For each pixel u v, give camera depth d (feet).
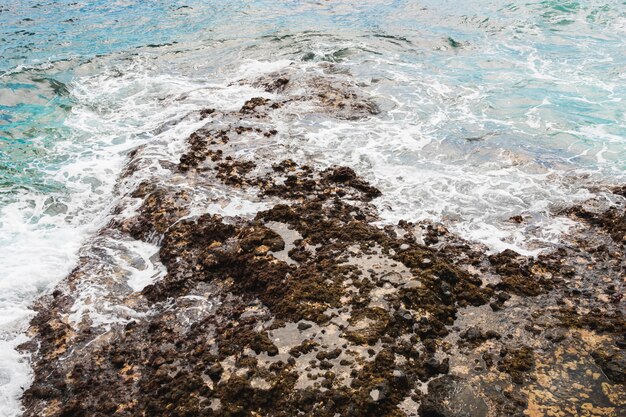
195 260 21.48
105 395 16.39
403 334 17.06
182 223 23.32
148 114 34.81
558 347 16.61
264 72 39.91
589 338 16.88
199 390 15.78
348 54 42.52
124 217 24.58
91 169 28.91
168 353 17.43
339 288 18.85
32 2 58.85
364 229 22.08
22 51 44.80
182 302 19.62
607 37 43.29
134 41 47.24
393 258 20.30
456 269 19.84
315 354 16.43
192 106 35.12
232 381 15.58
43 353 18.13
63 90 38.34
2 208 25.80
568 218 22.98
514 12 49.85
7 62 42.47
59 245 23.41
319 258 20.57
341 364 15.94
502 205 23.99
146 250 22.77
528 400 14.89
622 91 34.32
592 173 25.88
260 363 16.29
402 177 26.30
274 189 25.38
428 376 15.70
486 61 40.29
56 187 27.48
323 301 18.38
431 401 14.83
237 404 15.12
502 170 26.58
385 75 38.19
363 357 16.15
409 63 40.68
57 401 16.47
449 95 35.09
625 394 14.93
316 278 19.42
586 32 44.52
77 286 20.86
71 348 18.19
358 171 26.84
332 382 15.37
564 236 21.93
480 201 24.30
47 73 40.70
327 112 33.06
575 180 25.45
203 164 27.78
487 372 15.81
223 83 38.91
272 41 46.11
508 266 20.17
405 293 18.34
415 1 55.93
